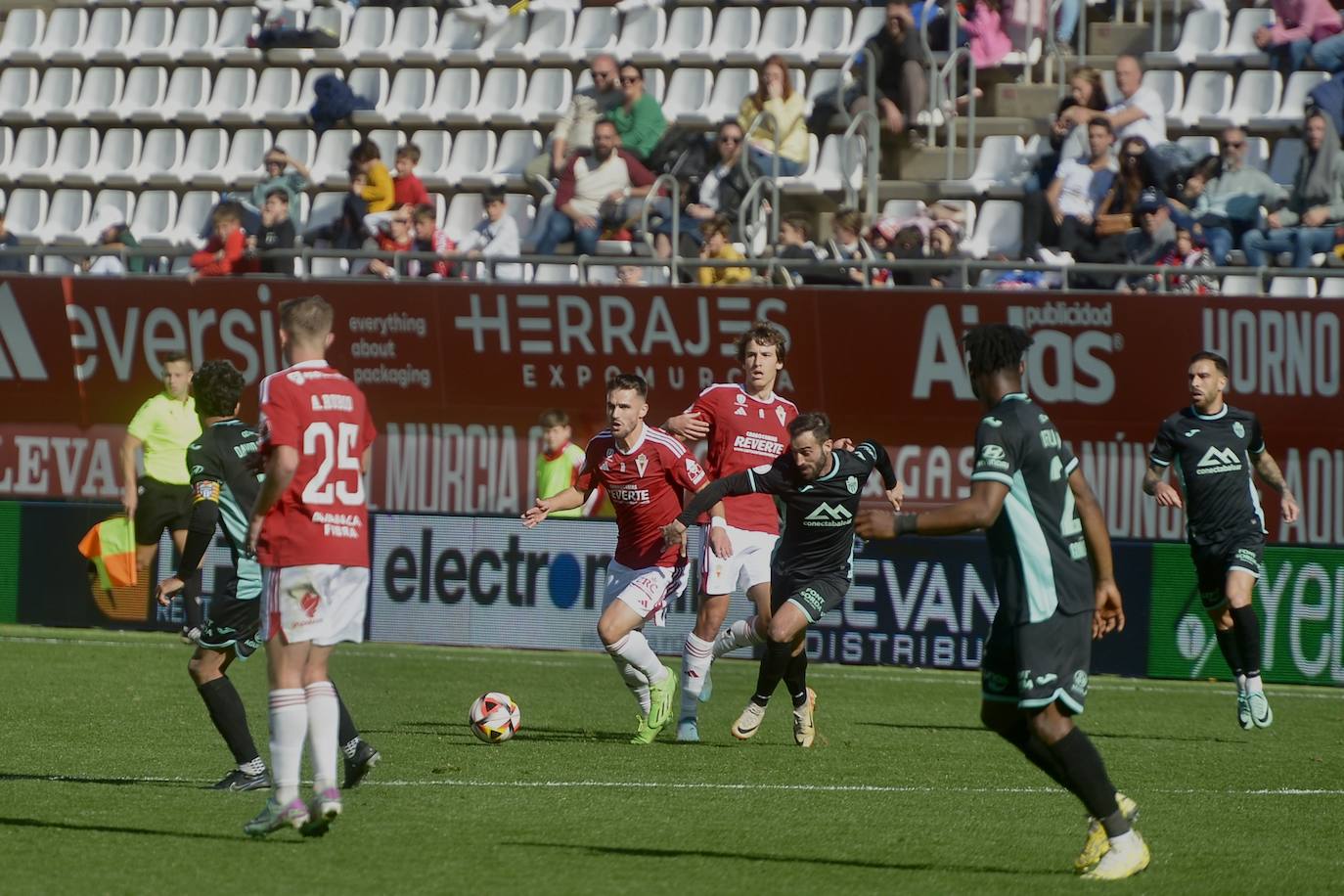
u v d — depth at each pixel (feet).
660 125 216.54
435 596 181.06
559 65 250.57
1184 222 188.24
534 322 175.94
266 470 77.10
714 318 171.42
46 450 189.98
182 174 252.83
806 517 114.93
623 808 90.94
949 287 175.83
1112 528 166.50
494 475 180.04
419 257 182.19
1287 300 159.84
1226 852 82.48
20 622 189.78
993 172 216.54
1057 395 166.30
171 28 274.16
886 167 223.51
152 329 185.37
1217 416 131.34
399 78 255.29
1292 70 220.23
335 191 242.17
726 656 180.65
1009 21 229.25
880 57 221.05
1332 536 161.68
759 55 240.12
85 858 74.43
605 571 176.76
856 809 92.48
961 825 88.28
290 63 262.67
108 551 176.65
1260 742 125.90
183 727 118.83
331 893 68.54
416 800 91.66
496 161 239.91
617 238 206.49
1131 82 209.36
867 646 172.45
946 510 70.54
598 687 152.66
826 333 169.27
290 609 77.61
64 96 271.28
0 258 206.90
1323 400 160.25
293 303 79.66
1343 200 192.24
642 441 117.29
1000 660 72.79
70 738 112.78
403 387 180.96
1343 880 76.38
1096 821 75.05
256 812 86.48
